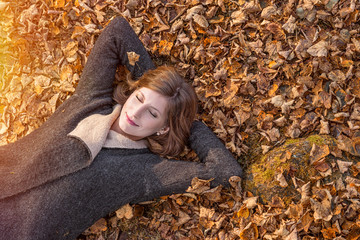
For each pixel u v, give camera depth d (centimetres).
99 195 188
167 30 235
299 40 221
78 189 182
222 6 230
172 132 208
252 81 225
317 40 220
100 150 192
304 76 219
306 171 201
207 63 232
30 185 179
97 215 195
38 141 192
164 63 237
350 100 211
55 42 240
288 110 219
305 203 197
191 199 217
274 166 204
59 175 180
